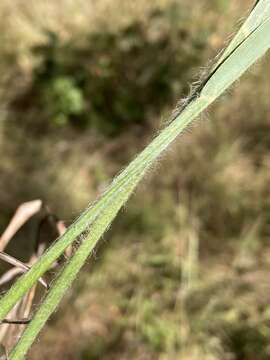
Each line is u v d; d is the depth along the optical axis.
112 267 0.48
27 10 0.65
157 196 0.52
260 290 0.46
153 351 0.44
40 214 0.28
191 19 0.60
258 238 0.49
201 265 0.48
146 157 0.12
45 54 0.63
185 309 0.46
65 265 0.13
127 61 0.61
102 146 0.59
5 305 0.13
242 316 0.45
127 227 0.50
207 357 0.43
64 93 0.62
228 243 0.49
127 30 0.62
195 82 0.13
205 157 0.52
